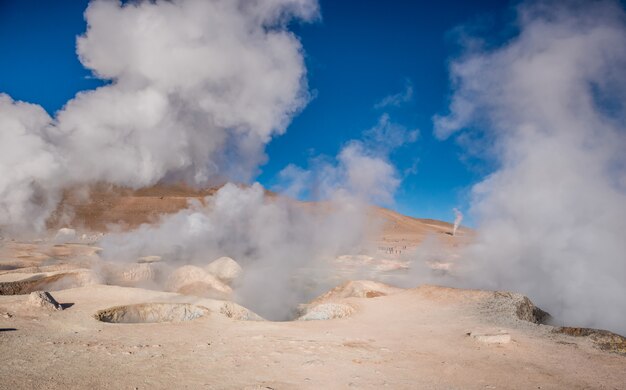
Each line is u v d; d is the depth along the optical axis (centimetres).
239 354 743
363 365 697
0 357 664
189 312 1240
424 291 1636
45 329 885
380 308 1391
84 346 759
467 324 1120
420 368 692
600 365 732
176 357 711
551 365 727
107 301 1240
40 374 585
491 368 700
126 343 801
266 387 561
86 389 530
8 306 1047
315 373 641
